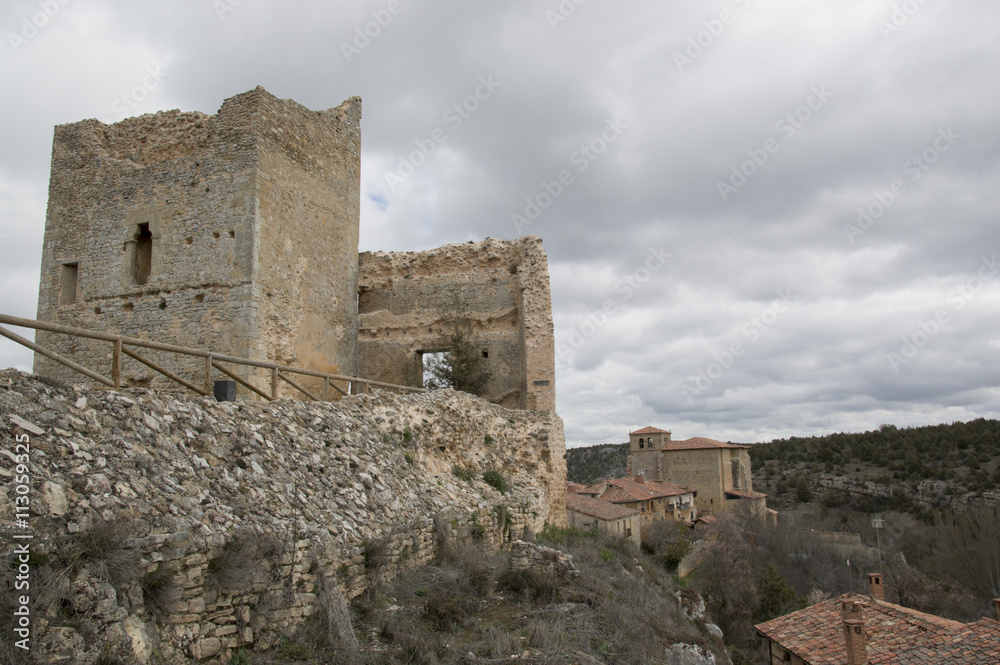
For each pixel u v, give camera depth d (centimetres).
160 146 1897
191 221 1795
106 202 1922
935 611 3631
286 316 1858
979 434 8569
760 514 6756
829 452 9800
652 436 8838
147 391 812
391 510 1084
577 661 832
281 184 1875
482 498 1529
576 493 5884
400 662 740
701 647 1178
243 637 666
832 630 2323
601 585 1290
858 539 5447
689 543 4706
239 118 1805
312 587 783
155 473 688
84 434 657
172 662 566
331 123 2192
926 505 6606
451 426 1698
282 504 837
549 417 2109
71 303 1945
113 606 530
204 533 663
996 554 3722
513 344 2541
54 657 470
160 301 1792
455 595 1005
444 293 2652
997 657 1783
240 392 1644
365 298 2723
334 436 1146
